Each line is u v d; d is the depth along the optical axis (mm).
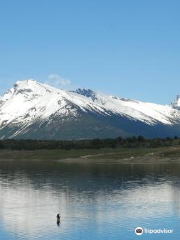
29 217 109625
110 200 130000
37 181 181250
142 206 119438
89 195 140500
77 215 110375
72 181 180250
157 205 120562
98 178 190125
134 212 111812
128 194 140625
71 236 91625
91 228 97250
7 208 121625
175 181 174250
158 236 90500
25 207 122938
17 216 110938
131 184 166375
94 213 112125
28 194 145375
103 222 102312
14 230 97000
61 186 164000
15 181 181875
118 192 145500
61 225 100688
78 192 147500
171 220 102875
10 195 143625
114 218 105875
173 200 128250
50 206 123438
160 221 102062
